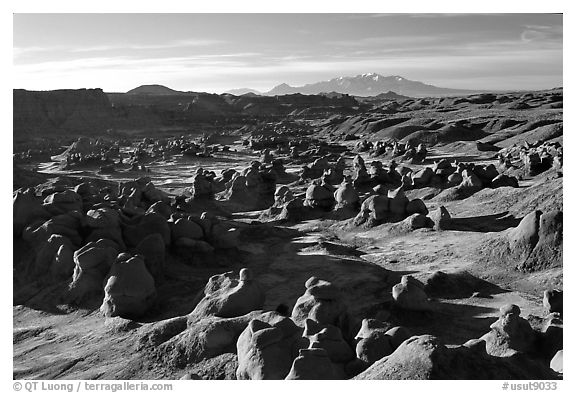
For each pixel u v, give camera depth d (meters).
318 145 91.38
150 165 77.88
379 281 23.11
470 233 29.23
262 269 25.77
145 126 133.62
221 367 15.86
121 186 40.94
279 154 85.31
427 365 12.35
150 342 17.92
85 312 21.55
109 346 18.33
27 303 22.72
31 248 25.12
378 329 15.94
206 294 20.09
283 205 39.16
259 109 198.38
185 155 83.62
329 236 32.44
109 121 128.25
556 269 22.42
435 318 19.44
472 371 12.50
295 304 19.55
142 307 20.81
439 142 91.56
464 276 22.69
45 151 88.56
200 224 28.03
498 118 100.75
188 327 18.25
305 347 14.63
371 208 33.59
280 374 13.98
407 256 26.91
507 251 24.45
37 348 19.08
